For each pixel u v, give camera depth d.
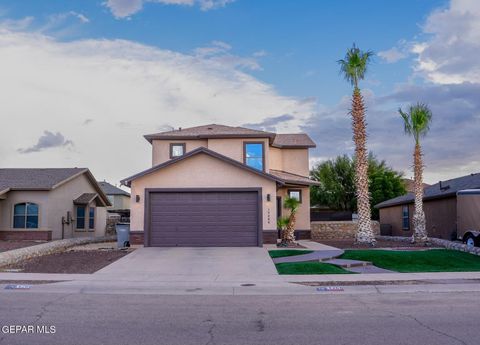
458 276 14.43
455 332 7.97
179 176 22.70
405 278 14.09
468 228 22.16
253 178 22.70
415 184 24.38
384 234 37.97
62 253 20.50
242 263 17.09
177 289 12.83
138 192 22.72
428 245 23.22
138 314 9.61
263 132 28.03
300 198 29.19
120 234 22.48
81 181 33.62
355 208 47.12
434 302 10.79
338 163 48.34
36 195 28.70
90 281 13.92
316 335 7.86
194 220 22.47
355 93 23.84
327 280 13.84
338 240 28.52
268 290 12.65
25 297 11.66
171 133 28.59
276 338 7.70
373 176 47.81
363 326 8.45
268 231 22.56
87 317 9.30
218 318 9.23
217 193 22.61
